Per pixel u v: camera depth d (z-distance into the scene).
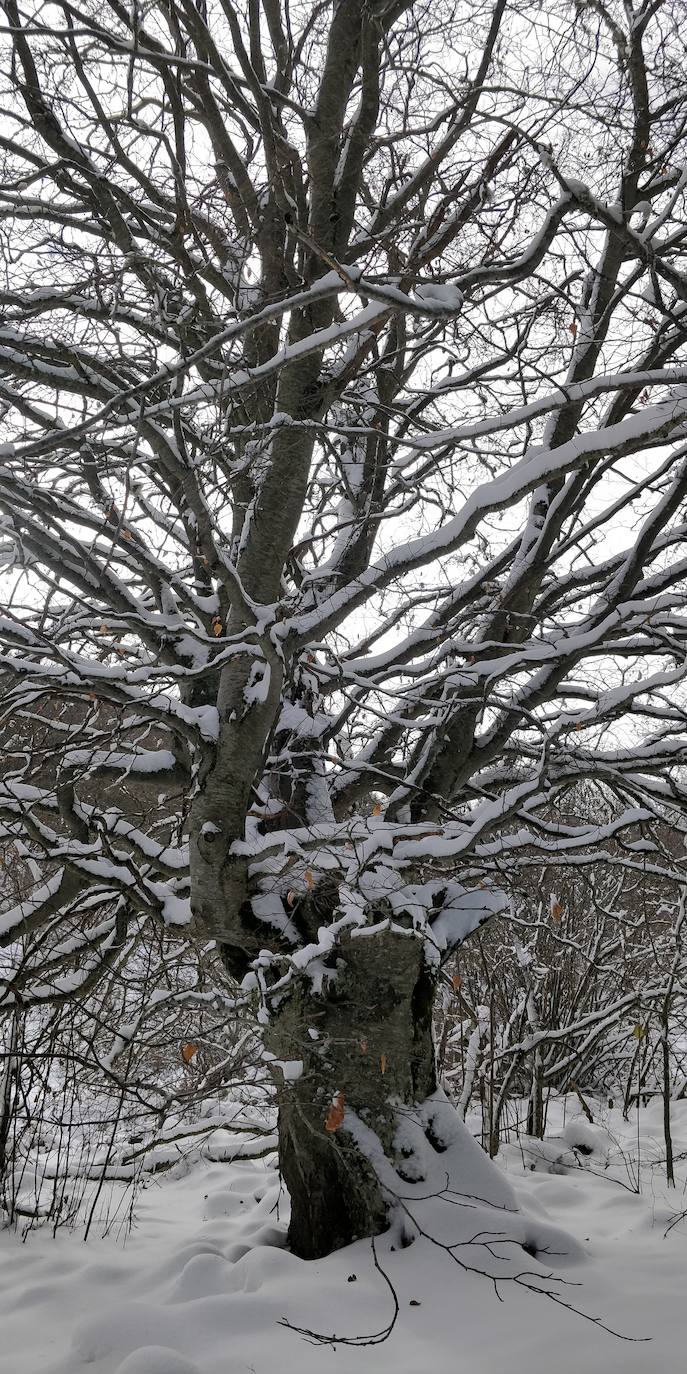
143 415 3.64
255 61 5.13
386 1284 4.52
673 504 5.49
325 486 7.23
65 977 6.23
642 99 4.88
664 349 5.47
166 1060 8.75
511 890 7.04
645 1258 5.09
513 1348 3.90
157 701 4.63
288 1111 5.33
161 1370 3.73
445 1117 5.43
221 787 4.85
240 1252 5.40
